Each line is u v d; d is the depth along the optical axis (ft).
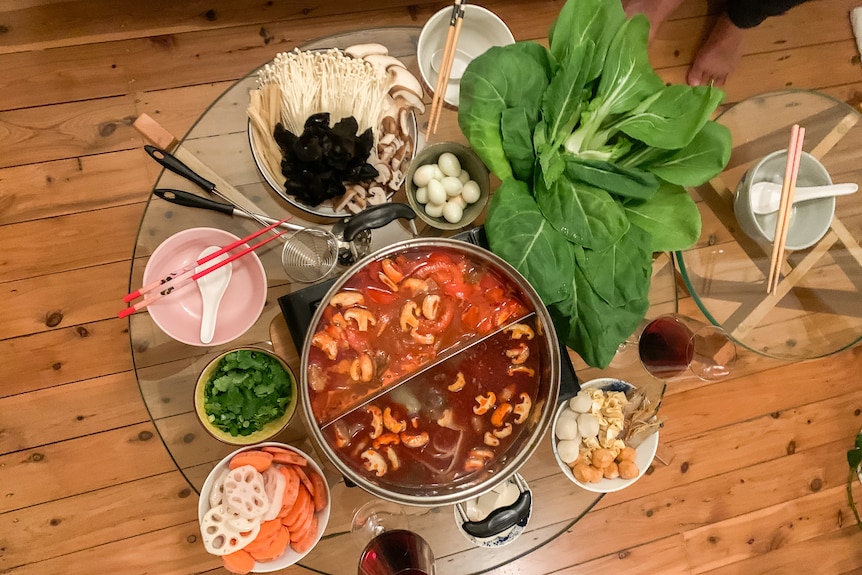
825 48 3.97
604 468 2.83
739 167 3.15
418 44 2.78
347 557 2.70
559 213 2.55
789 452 4.20
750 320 3.21
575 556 3.94
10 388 3.51
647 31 2.67
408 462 2.55
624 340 2.65
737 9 3.54
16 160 3.59
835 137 3.22
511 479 2.76
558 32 2.61
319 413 2.50
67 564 3.49
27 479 3.49
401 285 2.53
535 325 2.50
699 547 4.09
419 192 2.65
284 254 2.70
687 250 3.17
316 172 2.58
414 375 2.56
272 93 2.65
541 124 2.54
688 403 4.09
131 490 3.56
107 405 3.57
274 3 3.79
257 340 2.72
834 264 3.29
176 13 3.72
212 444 2.70
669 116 2.63
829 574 4.24
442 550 2.80
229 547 2.30
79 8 3.67
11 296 3.55
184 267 2.65
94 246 3.62
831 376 4.26
